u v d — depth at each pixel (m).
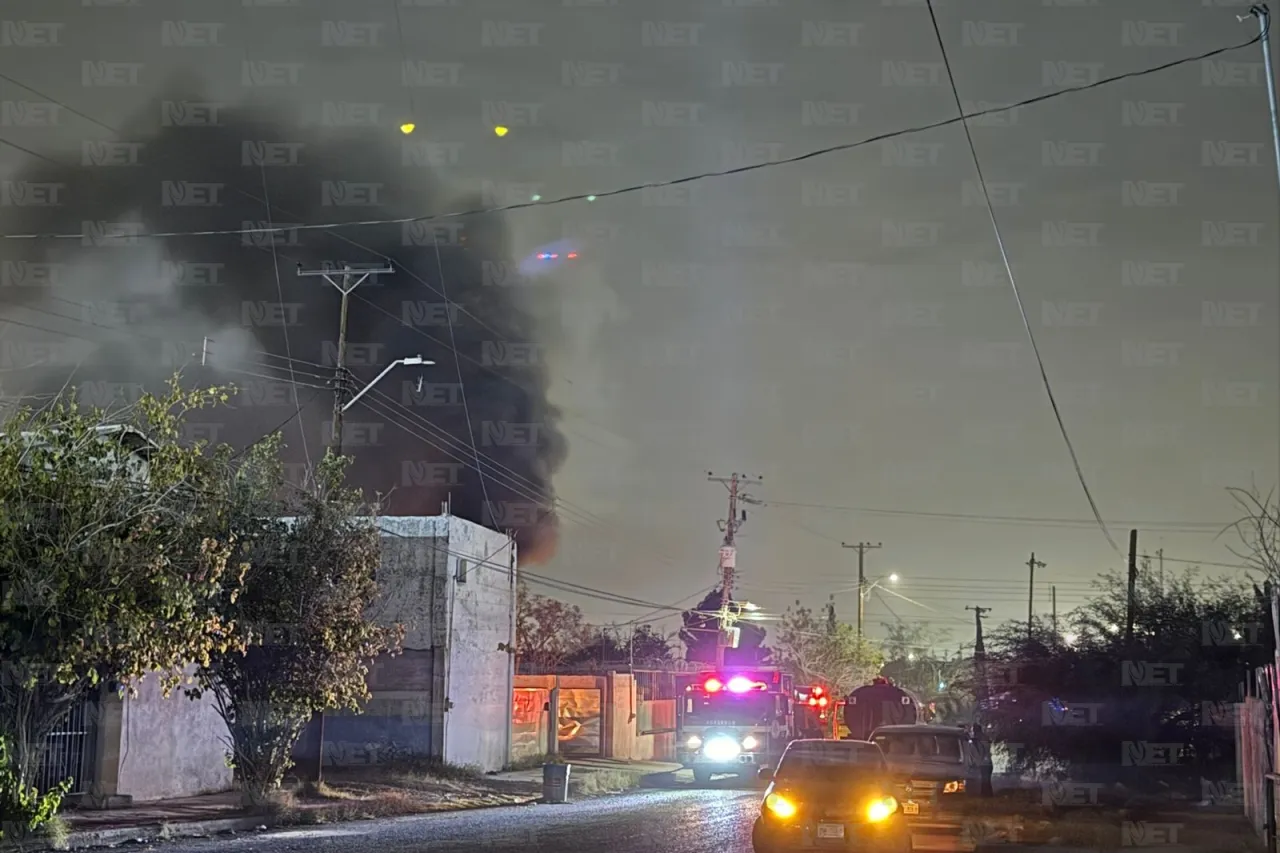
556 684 43.53
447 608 33.06
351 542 23.09
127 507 17.45
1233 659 25.36
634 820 21.61
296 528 22.73
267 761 22.08
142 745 22.56
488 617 36.16
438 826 20.38
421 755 32.12
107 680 18.83
